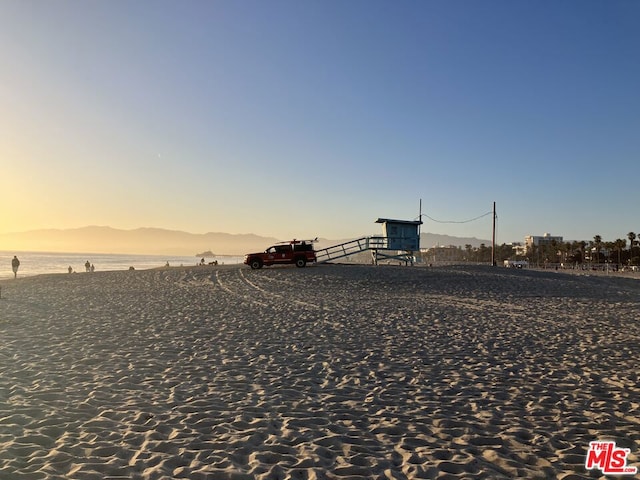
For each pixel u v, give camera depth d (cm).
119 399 716
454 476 462
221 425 603
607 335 1277
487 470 478
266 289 2567
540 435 574
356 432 585
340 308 1841
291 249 3769
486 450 530
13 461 487
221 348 1105
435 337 1248
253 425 607
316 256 3803
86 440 552
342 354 1043
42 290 2603
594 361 977
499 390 768
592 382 816
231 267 4125
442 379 838
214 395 739
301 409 674
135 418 630
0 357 997
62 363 947
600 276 3784
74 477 454
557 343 1167
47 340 1191
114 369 901
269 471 471
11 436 557
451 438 566
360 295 2298
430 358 1005
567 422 620
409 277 3012
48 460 492
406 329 1373
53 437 562
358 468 479
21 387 770
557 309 1825
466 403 700
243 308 1841
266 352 1063
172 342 1174
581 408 678
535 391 763
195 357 1011
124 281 3161
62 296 2292
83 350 1073
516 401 710
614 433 581
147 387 781
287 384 803
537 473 472
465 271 3438
